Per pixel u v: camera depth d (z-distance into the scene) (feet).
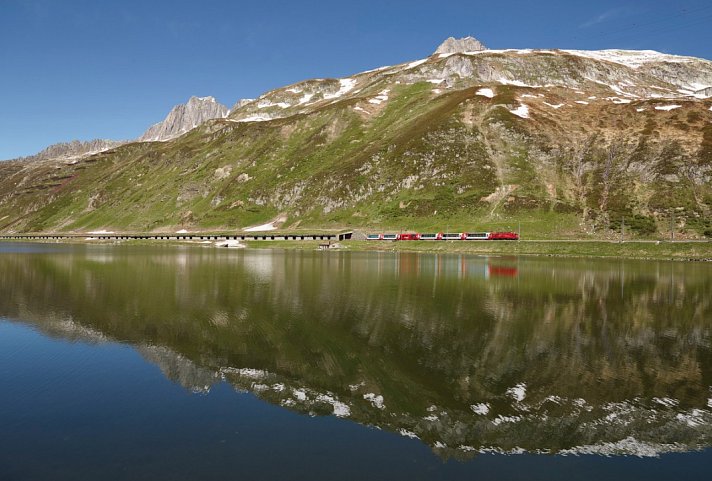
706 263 254.68
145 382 65.77
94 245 519.19
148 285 160.25
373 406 57.77
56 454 45.32
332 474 41.63
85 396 60.54
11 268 219.61
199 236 528.22
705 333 96.73
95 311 114.11
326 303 124.77
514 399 59.98
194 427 51.47
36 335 91.66
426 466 43.55
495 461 44.91
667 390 63.87
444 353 79.20
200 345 84.07
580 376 68.80
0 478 40.73
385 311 114.32
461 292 145.59
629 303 130.72
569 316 111.96
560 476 42.24
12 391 61.98
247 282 168.14
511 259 281.95
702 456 46.57
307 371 70.33
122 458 44.55
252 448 46.73
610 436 50.57
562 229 371.56
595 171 434.71
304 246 414.00
